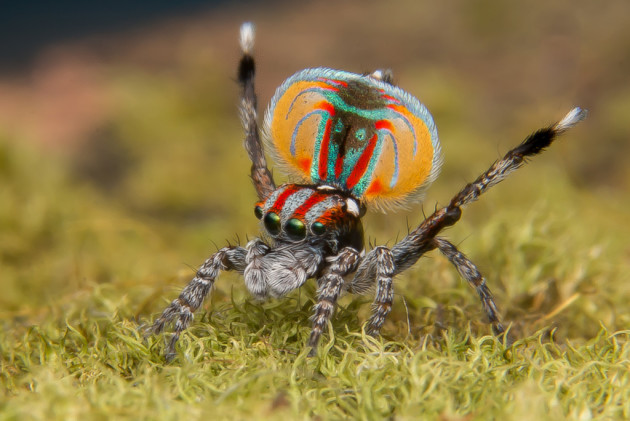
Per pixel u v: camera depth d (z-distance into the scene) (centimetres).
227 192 6
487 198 5
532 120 7
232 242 5
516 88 8
